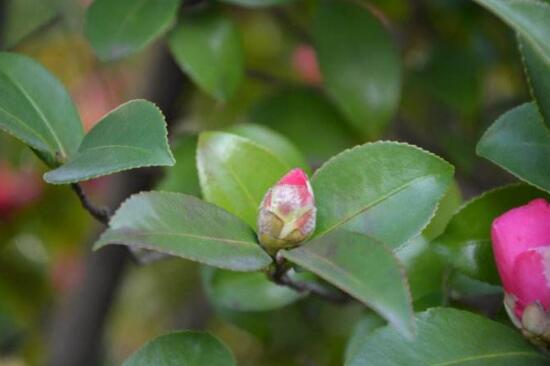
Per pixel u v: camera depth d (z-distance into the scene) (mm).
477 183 816
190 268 1266
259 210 529
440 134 820
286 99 734
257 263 524
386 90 705
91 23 649
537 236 527
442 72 790
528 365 535
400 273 492
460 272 586
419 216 542
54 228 964
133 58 998
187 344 549
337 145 727
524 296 528
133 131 534
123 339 1360
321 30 709
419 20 820
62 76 1042
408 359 535
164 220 521
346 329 806
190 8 682
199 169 576
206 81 673
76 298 929
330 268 506
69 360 933
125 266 974
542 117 539
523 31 521
